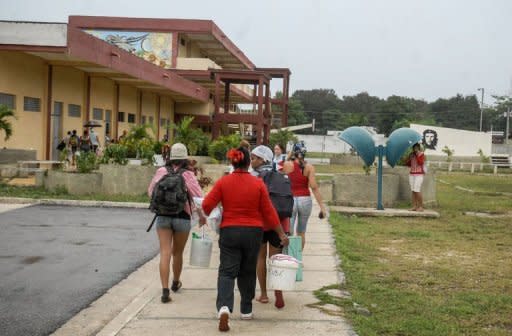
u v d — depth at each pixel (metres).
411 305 7.96
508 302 8.18
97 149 30.27
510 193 27.78
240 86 58.75
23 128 27.02
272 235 7.83
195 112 54.91
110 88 37.16
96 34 51.53
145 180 19.78
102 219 15.37
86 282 9.10
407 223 16.64
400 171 21.09
